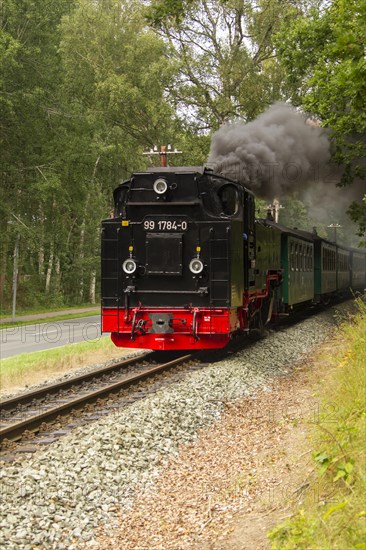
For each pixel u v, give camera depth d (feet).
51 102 120.67
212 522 19.61
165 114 118.21
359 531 14.88
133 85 123.24
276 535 16.92
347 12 30.86
